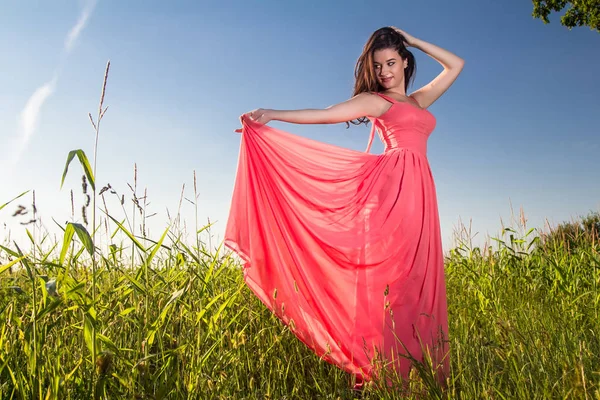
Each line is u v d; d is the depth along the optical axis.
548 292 4.37
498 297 4.13
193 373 2.22
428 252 3.22
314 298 3.17
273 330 3.22
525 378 2.25
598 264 4.72
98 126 2.04
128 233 2.38
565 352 2.49
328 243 3.24
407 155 3.34
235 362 2.57
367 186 3.35
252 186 3.32
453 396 2.26
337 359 3.07
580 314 3.58
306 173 3.41
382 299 3.11
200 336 2.50
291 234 3.28
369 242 3.20
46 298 1.99
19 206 2.11
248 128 3.37
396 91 3.55
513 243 5.36
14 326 2.17
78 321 2.40
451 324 3.60
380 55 3.50
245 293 3.60
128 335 2.55
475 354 2.72
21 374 1.94
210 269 2.80
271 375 2.83
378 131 3.63
